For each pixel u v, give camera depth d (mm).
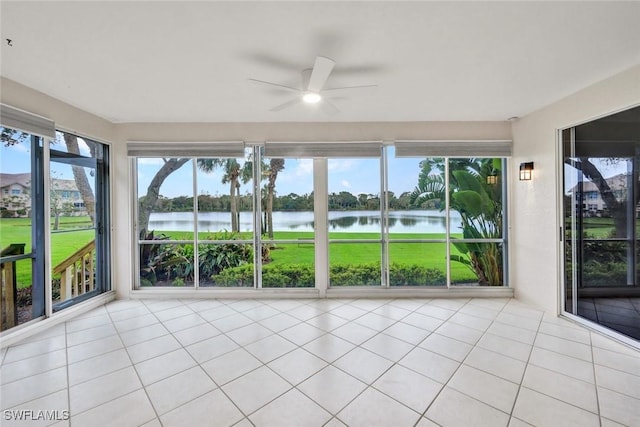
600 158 2656
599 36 1881
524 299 3508
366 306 3418
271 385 1919
